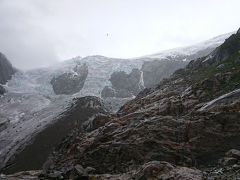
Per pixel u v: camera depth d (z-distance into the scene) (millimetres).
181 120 20828
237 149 16984
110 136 23953
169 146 18891
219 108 21297
